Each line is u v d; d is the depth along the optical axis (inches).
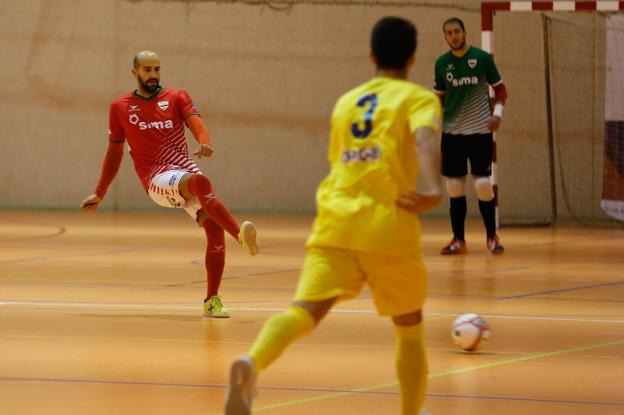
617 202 1599.4
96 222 1526.8
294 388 436.5
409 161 342.3
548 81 1648.6
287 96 1731.1
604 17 1624.0
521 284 832.3
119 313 663.1
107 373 466.9
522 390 434.6
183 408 395.2
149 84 688.4
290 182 1737.2
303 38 1721.2
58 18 1756.9
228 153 1748.3
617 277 886.4
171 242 1217.4
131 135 686.5
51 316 648.4
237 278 865.5
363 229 333.4
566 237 1347.2
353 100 350.0
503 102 1066.7
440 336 580.7
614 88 1598.2
